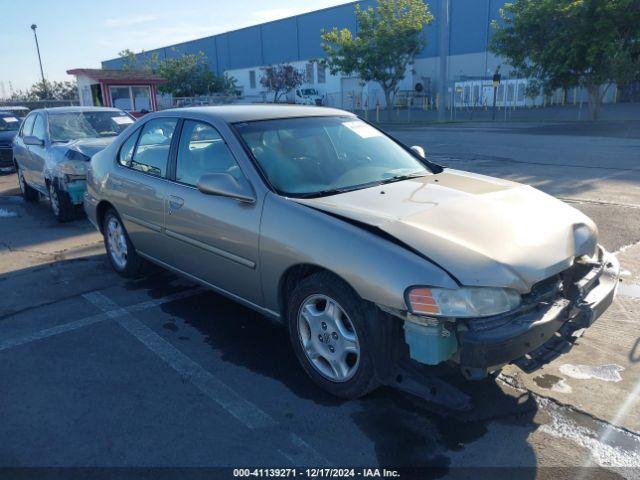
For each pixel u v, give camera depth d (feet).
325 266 10.13
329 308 10.61
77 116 29.45
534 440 9.60
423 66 153.07
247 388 11.41
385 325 9.71
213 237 12.69
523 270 9.34
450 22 144.25
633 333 13.32
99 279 18.08
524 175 33.81
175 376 11.93
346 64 108.47
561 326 9.80
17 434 9.95
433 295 8.91
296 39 173.47
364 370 10.11
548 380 11.42
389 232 9.82
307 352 11.27
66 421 10.32
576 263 10.91
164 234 14.60
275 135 13.20
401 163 14.19
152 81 70.33
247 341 13.55
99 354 12.96
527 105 119.75
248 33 186.60
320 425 10.11
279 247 10.97
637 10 69.51
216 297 16.37
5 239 23.48
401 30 101.96
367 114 128.26
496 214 10.77
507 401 10.72
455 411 10.44
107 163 17.25
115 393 11.28
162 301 16.14
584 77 79.92
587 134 59.98
